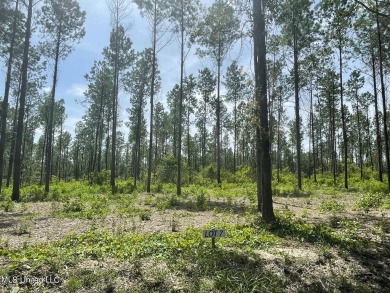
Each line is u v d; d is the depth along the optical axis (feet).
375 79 73.51
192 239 23.24
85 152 202.39
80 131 175.63
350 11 29.12
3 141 61.72
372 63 69.77
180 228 29.19
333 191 66.44
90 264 17.52
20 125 54.85
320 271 18.31
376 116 76.38
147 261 18.28
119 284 15.55
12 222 32.24
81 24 69.97
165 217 35.04
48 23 67.87
